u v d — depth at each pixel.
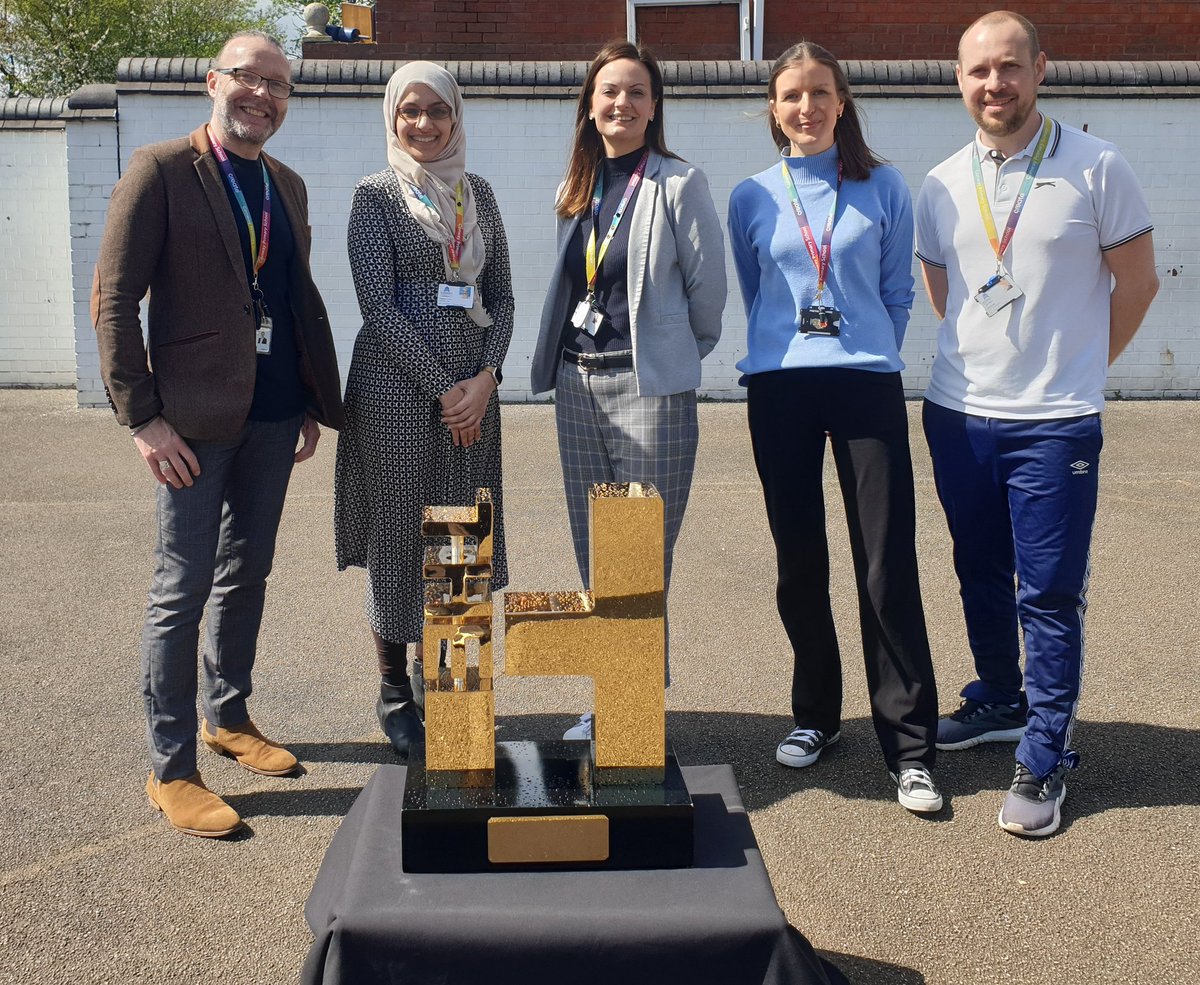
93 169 9.89
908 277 3.39
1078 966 2.54
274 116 3.12
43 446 8.53
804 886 2.86
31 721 3.81
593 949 1.89
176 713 3.16
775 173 3.43
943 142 10.04
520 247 10.20
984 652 3.66
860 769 3.50
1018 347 3.16
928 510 6.66
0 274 11.42
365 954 1.89
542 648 2.14
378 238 3.39
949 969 2.53
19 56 21.41
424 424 3.43
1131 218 3.05
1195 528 6.21
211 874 2.91
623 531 2.11
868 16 11.44
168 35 22.50
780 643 4.59
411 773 2.25
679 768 2.24
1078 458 3.11
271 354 3.26
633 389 3.43
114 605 5.01
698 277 3.43
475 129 9.99
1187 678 4.16
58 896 2.81
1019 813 3.09
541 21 11.47
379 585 3.50
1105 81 9.98
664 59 11.53
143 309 9.94
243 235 3.12
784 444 3.35
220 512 3.18
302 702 4.02
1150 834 3.09
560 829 2.05
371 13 14.18
